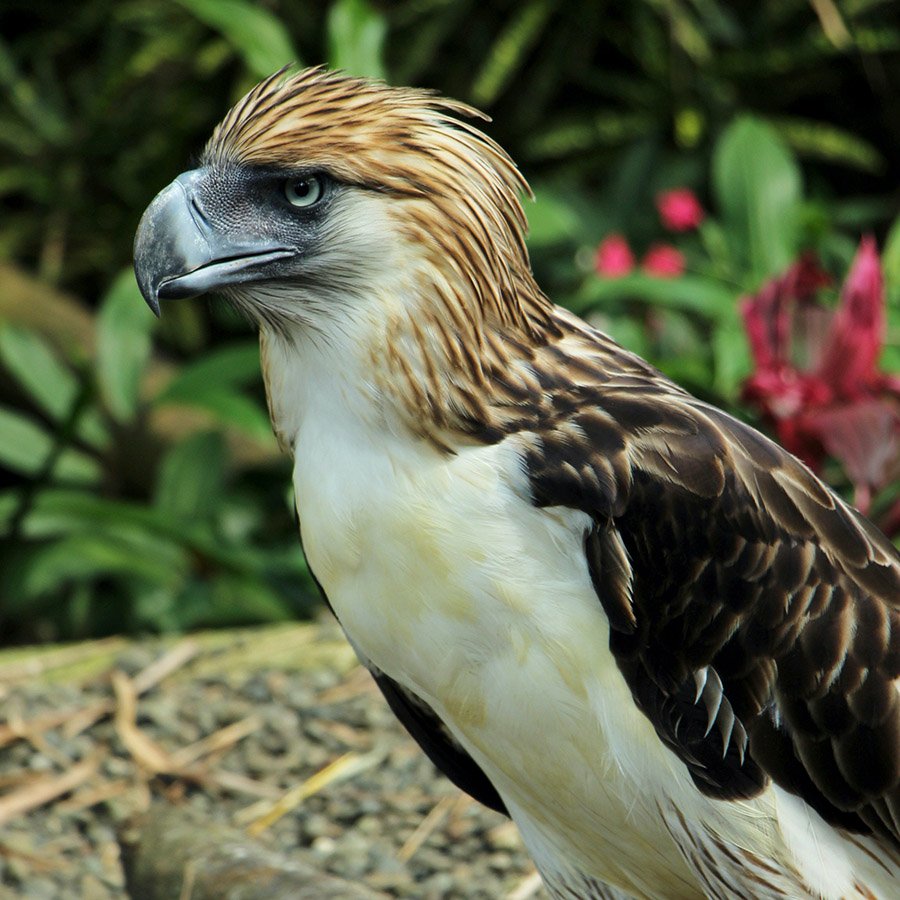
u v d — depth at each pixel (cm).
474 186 474
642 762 484
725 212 1071
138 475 1182
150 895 661
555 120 1458
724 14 1452
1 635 1114
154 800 761
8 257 1459
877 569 486
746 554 474
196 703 824
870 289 780
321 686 837
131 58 1383
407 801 750
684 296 980
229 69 1429
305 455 493
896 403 796
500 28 1437
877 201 1430
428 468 473
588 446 471
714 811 484
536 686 480
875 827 489
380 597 487
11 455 997
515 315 487
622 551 470
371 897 622
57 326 1284
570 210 1266
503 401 477
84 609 1071
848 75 1482
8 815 747
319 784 762
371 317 471
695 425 479
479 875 701
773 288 820
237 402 957
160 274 478
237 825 741
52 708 820
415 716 568
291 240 475
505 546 470
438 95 496
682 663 480
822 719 480
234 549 994
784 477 485
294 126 473
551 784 507
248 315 505
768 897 494
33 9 1470
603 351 506
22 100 1437
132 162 1441
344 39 1009
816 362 838
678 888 535
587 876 555
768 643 477
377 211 467
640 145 1357
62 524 970
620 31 1458
